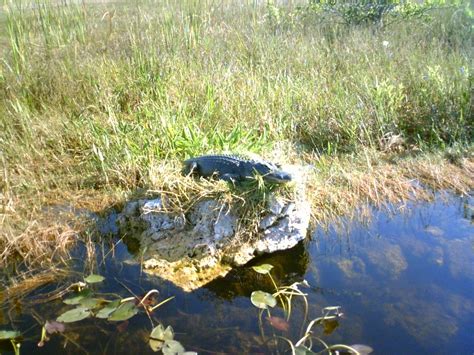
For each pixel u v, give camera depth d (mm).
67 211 4832
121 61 7641
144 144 5410
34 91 7117
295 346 3250
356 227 4832
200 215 4340
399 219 4965
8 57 7684
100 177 5363
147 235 4398
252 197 4395
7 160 5562
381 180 5492
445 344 3379
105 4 10523
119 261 4258
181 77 7008
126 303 3662
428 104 6727
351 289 3977
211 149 5355
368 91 6777
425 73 7379
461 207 5152
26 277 4070
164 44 7711
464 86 6824
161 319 3607
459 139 6188
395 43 8836
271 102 6723
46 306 3723
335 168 5621
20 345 3340
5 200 4801
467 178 5574
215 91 6707
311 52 8297
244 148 5309
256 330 3525
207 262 4211
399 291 3932
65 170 5613
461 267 4219
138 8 9141
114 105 6754
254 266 4180
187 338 3434
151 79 7070
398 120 6574
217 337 3451
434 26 9906
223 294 3930
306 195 5047
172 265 4164
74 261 4273
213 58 7805
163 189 4609
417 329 3520
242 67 7594
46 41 7668
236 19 9602
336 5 10664
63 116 6527
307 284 4023
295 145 6219
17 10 8258
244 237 4367
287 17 10078
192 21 8609
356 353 3230
